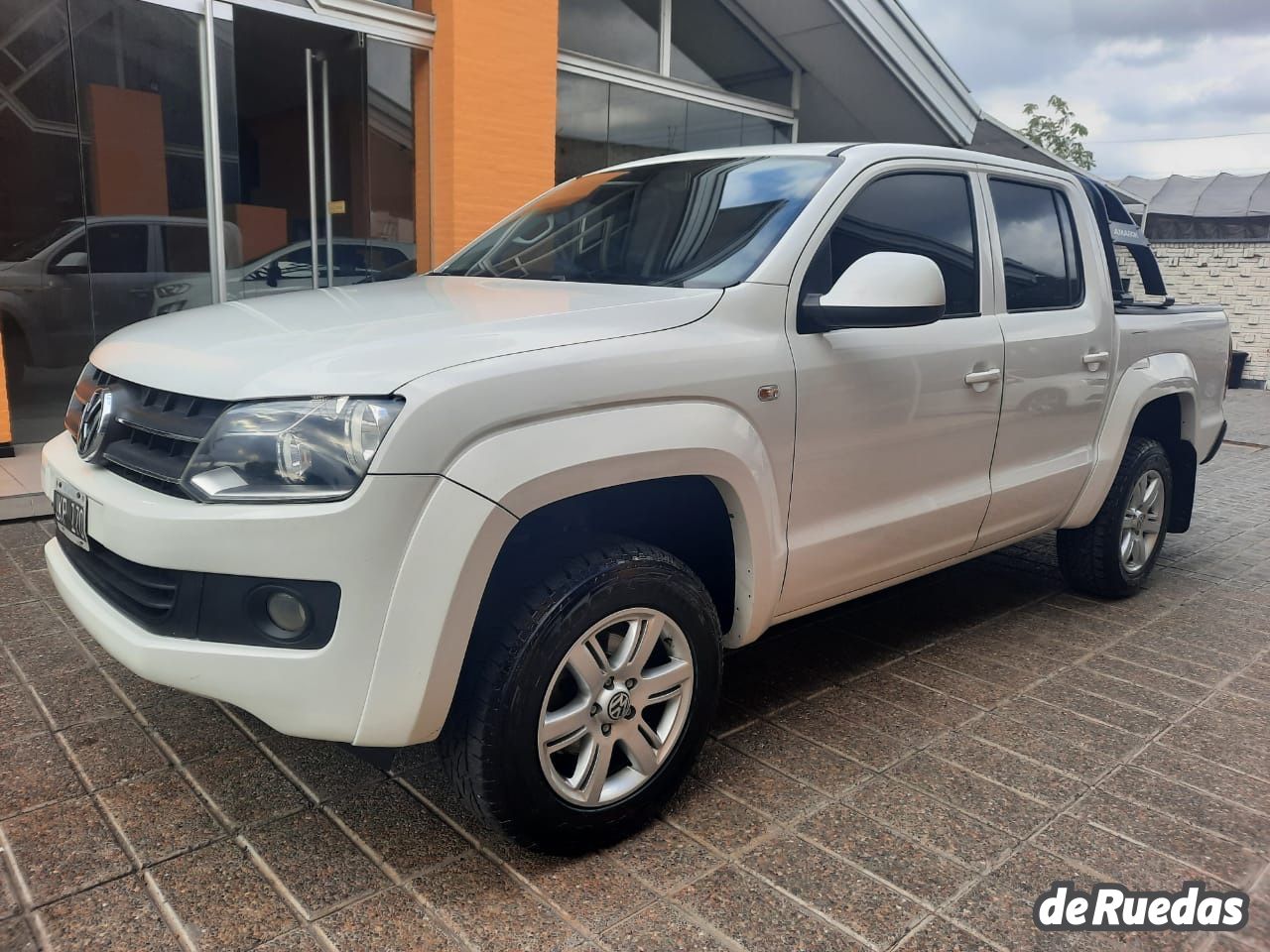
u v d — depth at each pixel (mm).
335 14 6695
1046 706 3109
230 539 1855
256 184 6762
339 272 7266
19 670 3041
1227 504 6488
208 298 6668
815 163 2914
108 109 6086
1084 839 2352
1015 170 3531
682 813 2406
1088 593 4281
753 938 1952
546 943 1914
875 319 2439
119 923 1921
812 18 9711
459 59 7102
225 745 2639
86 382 2561
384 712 1881
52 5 5801
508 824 2062
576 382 2049
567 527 2260
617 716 2199
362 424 1840
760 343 2455
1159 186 19859
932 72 10305
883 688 3213
